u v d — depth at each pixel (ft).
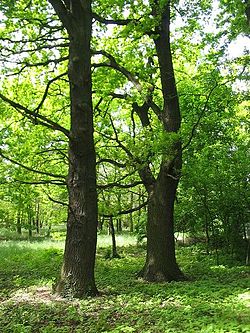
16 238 117.91
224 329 21.47
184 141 48.14
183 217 61.26
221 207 56.08
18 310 30.07
